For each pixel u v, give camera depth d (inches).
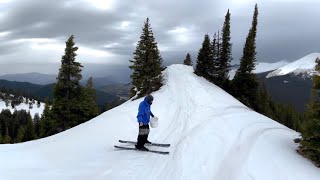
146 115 517.0
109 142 584.7
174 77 1544.0
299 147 491.5
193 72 1914.4
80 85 1519.4
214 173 399.2
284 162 426.9
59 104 1471.5
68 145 560.7
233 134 571.5
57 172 409.7
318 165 424.5
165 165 437.4
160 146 538.0
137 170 418.0
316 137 446.0
